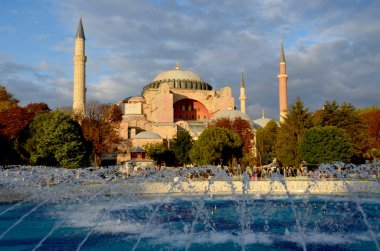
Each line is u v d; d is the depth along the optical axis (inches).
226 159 2445.9
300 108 2532.0
